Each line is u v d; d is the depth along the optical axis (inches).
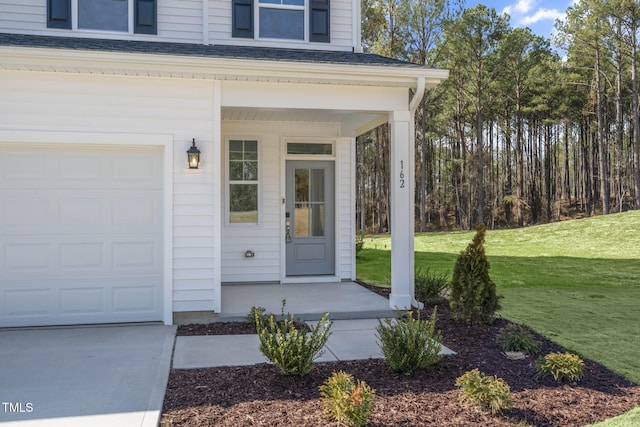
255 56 247.3
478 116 1114.1
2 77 221.3
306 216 362.3
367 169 1368.1
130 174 240.5
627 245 602.9
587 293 332.8
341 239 360.2
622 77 1114.1
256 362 180.7
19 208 230.4
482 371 172.6
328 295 302.8
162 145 236.7
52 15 283.6
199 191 240.1
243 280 346.6
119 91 232.2
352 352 195.6
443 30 1010.1
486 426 130.8
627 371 174.9
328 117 332.8
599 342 211.0
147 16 295.7
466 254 237.0
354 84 254.8
